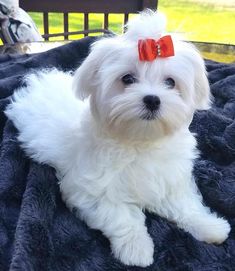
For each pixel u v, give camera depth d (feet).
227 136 1.37
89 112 1.10
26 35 1.98
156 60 0.96
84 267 0.95
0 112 1.41
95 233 1.04
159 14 1.07
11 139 1.28
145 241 1.00
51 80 1.42
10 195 1.14
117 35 1.08
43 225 0.99
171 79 0.99
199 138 1.38
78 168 1.08
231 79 1.69
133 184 1.05
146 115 0.93
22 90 1.45
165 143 1.06
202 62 1.05
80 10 2.28
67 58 1.79
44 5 2.24
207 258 0.99
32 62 1.71
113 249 0.99
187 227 1.09
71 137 1.14
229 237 1.08
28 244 0.94
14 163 1.20
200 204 1.16
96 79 1.03
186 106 1.00
